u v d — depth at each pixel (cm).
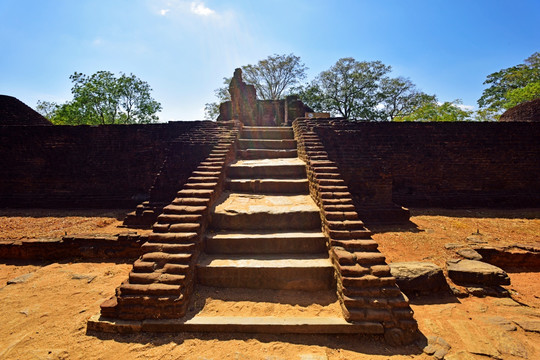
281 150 747
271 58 2908
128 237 515
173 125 991
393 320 273
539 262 495
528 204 979
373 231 652
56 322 302
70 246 521
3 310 329
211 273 346
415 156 995
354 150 770
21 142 1010
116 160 1002
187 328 276
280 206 461
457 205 976
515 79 2200
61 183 1005
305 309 304
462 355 257
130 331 278
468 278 407
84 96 2075
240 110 1489
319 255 381
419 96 2711
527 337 289
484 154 998
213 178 498
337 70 2761
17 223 756
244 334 274
